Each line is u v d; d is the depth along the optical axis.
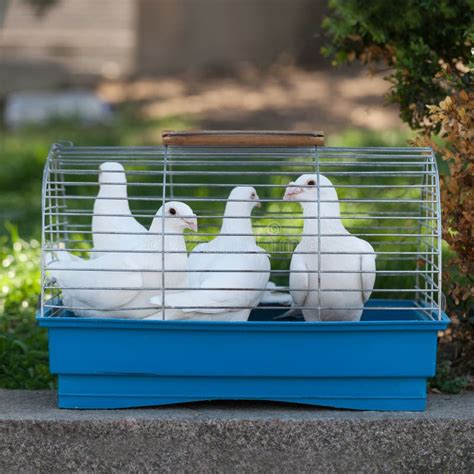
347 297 2.36
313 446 2.26
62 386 2.28
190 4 9.73
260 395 2.26
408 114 2.64
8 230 3.68
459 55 2.66
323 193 2.36
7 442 2.26
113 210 2.46
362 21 2.60
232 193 2.38
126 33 10.02
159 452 2.26
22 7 9.95
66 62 9.72
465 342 2.53
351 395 2.27
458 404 2.33
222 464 2.26
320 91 8.28
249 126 7.14
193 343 2.24
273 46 9.73
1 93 8.55
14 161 5.09
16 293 3.00
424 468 2.26
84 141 6.15
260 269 2.35
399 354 2.24
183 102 8.20
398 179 3.66
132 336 2.24
